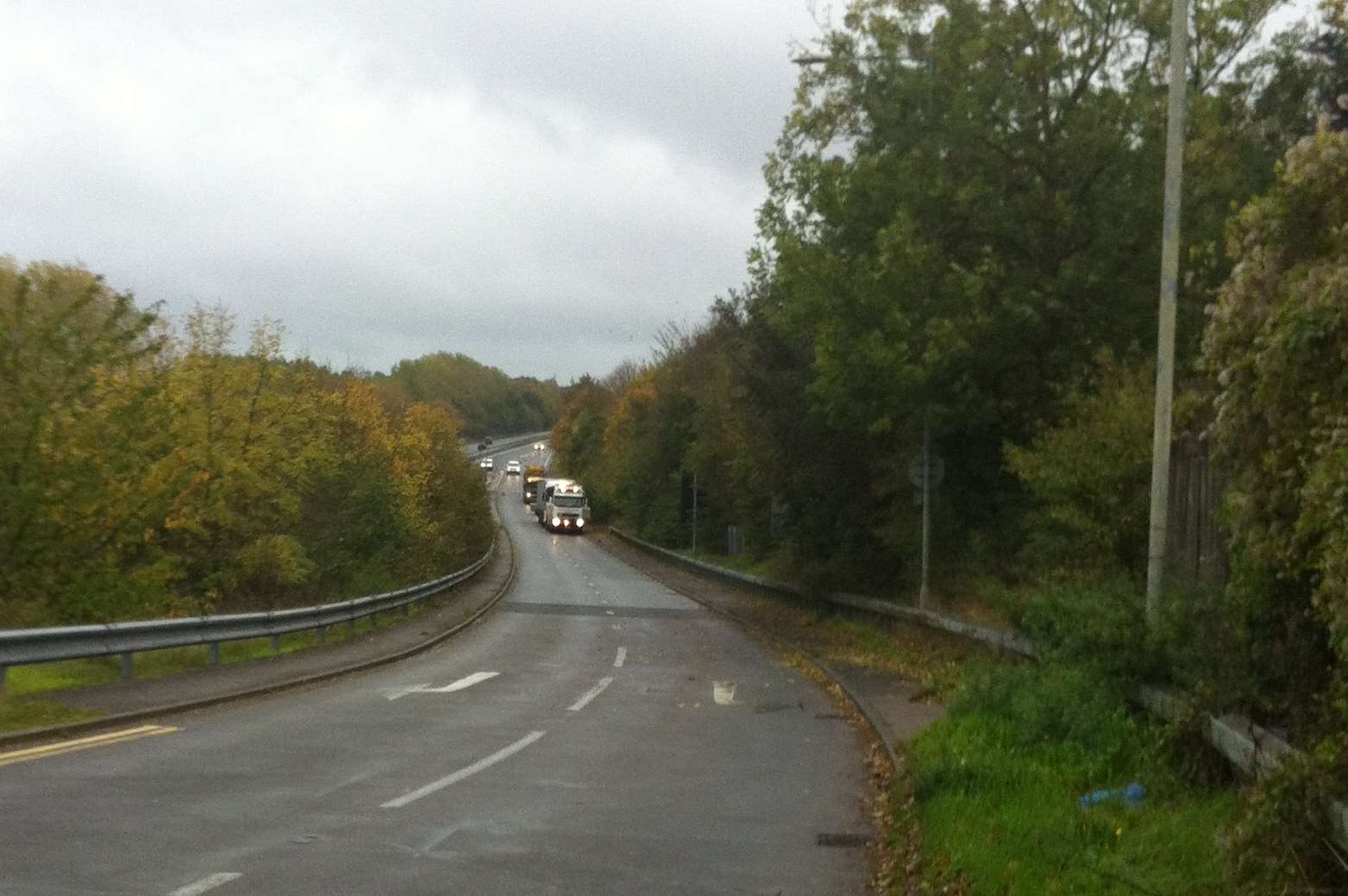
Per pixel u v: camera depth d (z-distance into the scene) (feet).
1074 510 51.62
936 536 84.94
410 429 169.27
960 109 73.26
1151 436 50.72
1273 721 29.66
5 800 32.14
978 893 23.89
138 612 70.69
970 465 84.48
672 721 54.03
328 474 112.88
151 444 72.13
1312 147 26.84
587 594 157.58
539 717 54.29
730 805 35.55
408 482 147.84
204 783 35.78
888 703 56.49
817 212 81.61
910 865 27.61
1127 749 33.81
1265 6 73.72
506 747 44.93
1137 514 50.11
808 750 46.34
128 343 69.62
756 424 106.22
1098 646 39.32
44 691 52.21
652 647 95.09
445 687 65.21
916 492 85.40
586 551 261.03
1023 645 53.42
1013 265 76.07
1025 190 76.84
